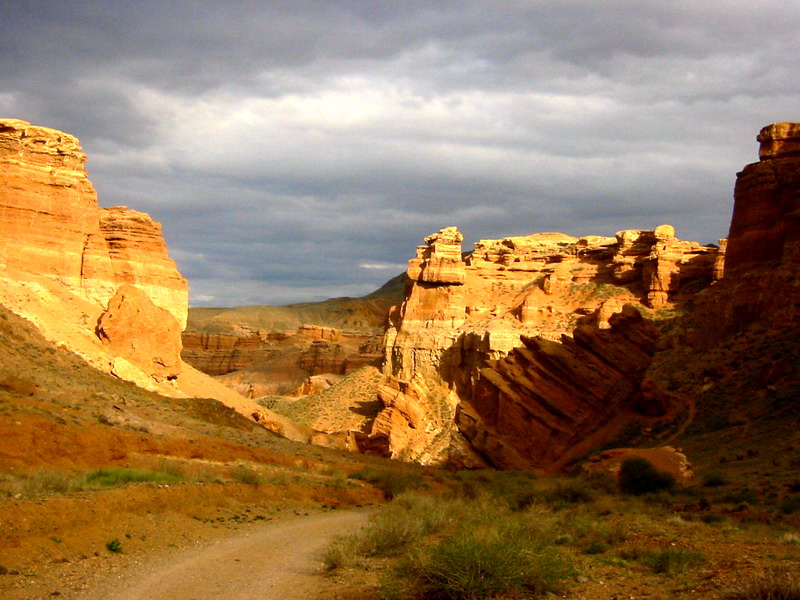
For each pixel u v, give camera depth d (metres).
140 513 28.50
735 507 36.09
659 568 21.23
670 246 120.00
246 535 28.61
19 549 21.47
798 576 17.69
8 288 63.75
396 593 18.80
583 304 120.31
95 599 18.36
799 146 87.38
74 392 52.47
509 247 139.12
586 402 81.44
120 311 69.25
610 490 45.09
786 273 82.19
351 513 38.16
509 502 41.69
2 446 36.00
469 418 86.75
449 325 122.69
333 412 118.69
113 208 80.06
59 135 72.44
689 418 74.75
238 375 187.75
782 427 60.34
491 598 18.14
